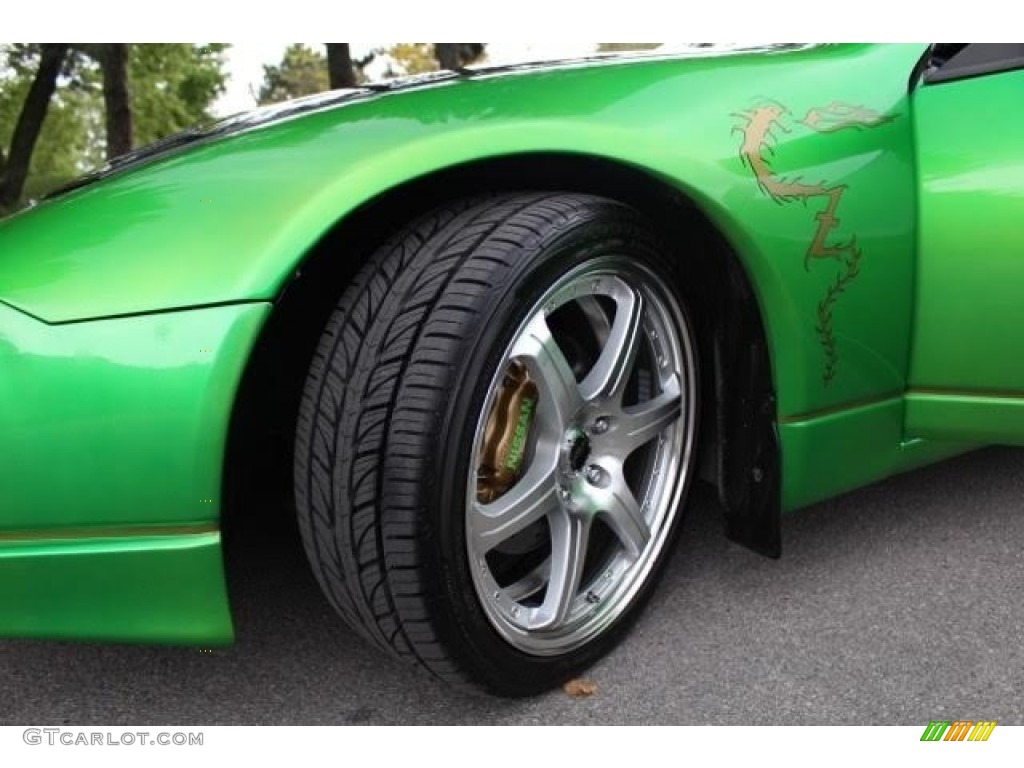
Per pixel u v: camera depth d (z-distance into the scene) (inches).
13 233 61.0
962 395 76.7
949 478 101.3
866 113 72.6
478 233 59.5
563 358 63.2
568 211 61.2
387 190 56.9
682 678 69.0
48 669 72.0
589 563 72.8
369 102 68.6
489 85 69.5
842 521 92.0
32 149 409.7
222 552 56.4
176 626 57.3
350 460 56.8
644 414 71.3
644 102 65.8
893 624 74.9
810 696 66.6
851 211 70.1
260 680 70.1
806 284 68.8
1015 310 73.0
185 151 68.6
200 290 54.2
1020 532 89.4
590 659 69.7
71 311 54.3
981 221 72.5
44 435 53.6
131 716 66.2
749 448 74.4
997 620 75.2
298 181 57.4
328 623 77.2
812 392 71.7
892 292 73.6
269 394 68.9
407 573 56.7
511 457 62.1
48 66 397.1
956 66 77.4
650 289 69.1
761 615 76.5
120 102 395.9
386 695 68.1
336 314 60.0
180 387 53.6
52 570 55.4
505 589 67.3
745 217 65.6
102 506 54.6
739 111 67.8
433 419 55.8
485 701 67.2
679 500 75.7
